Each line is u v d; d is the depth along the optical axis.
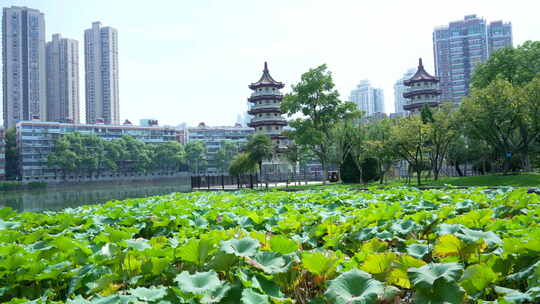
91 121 124.06
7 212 8.83
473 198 8.30
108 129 103.69
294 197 11.26
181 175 116.94
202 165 114.75
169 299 2.97
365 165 38.88
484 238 3.85
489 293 3.47
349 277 3.03
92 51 123.94
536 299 3.01
